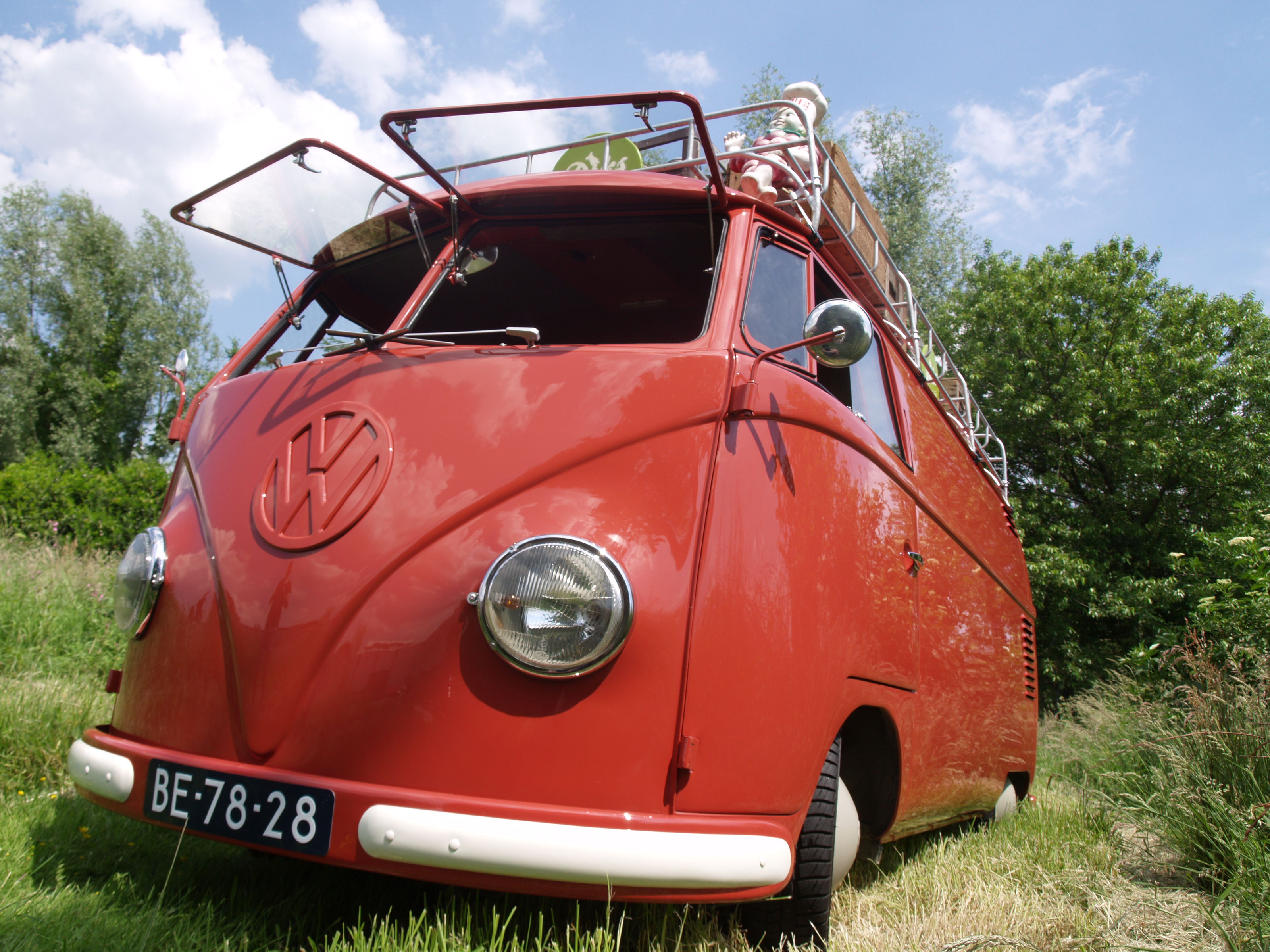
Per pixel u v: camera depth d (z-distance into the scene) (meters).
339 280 3.37
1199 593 9.72
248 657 2.22
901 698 3.00
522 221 2.93
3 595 6.11
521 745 1.98
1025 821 4.85
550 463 2.22
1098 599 14.91
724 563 2.21
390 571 2.16
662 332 3.28
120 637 6.11
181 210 2.86
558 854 1.82
